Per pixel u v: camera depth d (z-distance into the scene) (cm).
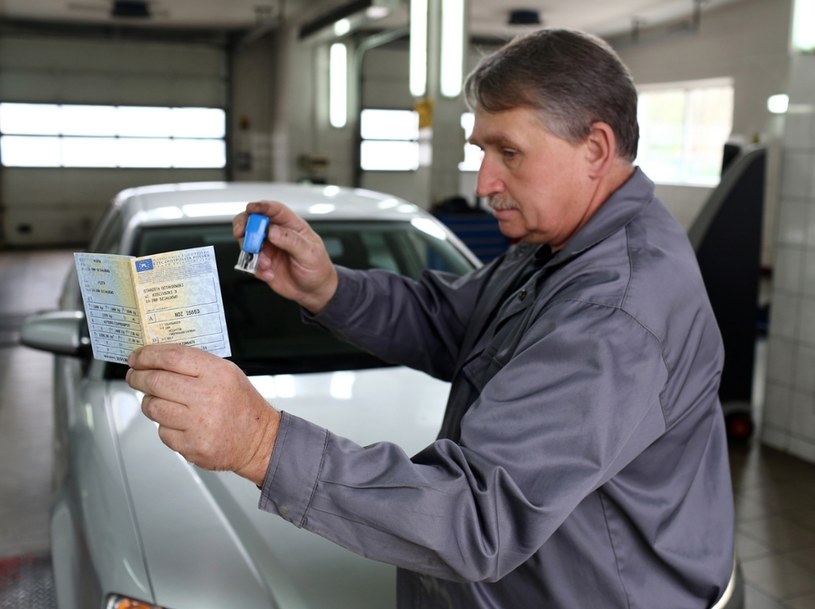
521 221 102
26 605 231
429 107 710
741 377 377
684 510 99
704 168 1220
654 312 90
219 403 76
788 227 354
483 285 133
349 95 1320
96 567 136
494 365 104
